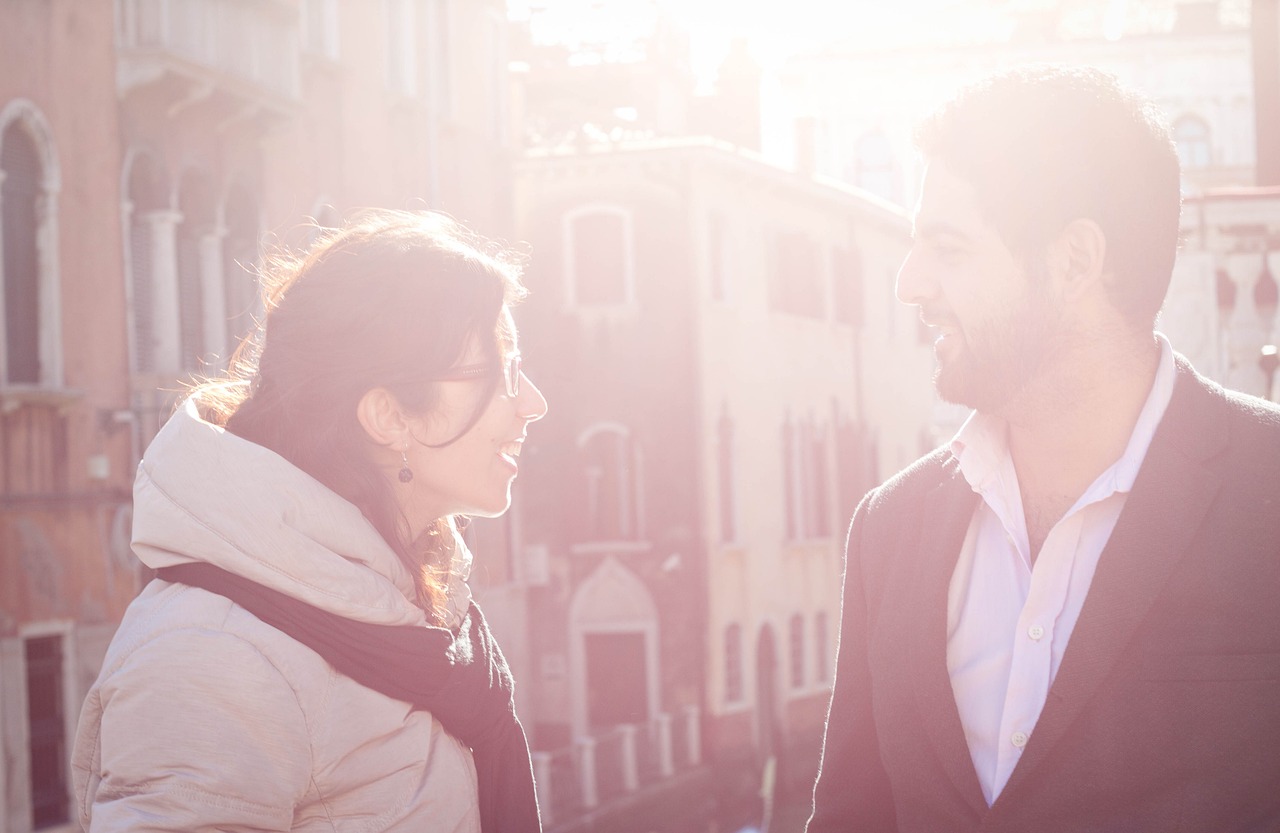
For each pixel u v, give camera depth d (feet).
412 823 6.95
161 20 46.34
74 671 43.11
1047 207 6.81
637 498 85.25
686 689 83.87
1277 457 6.72
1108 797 6.61
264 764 6.53
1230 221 36.86
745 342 89.86
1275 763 6.44
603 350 85.97
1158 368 7.02
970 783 7.09
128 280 46.16
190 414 7.11
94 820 6.41
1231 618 6.54
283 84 53.42
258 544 6.75
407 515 7.57
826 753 8.19
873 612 7.86
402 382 7.22
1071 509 6.93
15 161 42.42
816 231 99.40
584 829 67.92
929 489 7.78
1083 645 6.66
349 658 6.88
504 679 7.84
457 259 7.36
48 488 42.70
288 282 7.57
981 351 6.97
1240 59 137.69
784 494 93.86
